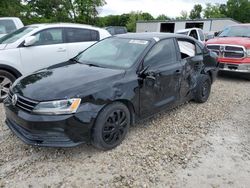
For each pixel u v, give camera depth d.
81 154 3.67
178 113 5.29
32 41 6.02
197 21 36.12
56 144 3.30
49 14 43.84
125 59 4.26
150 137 4.21
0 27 8.45
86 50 5.04
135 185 3.09
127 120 3.94
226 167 3.51
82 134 3.40
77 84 3.51
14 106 3.52
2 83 5.79
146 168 3.41
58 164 3.44
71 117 3.27
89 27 7.41
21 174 3.23
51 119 3.21
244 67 8.20
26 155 3.62
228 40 8.62
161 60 4.54
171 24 38.91
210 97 6.53
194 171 3.39
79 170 3.33
